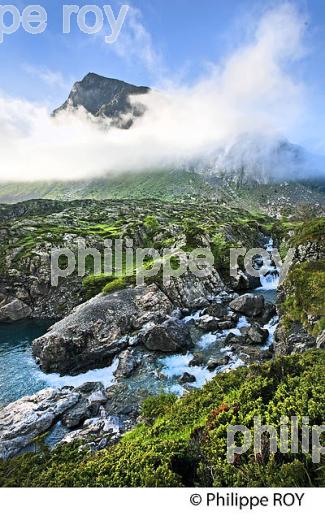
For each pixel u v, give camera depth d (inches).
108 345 1904.5
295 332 1528.1
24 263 3287.4
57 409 1346.0
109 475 671.1
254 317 2210.9
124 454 758.5
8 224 4820.4
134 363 1731.1
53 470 808.9
